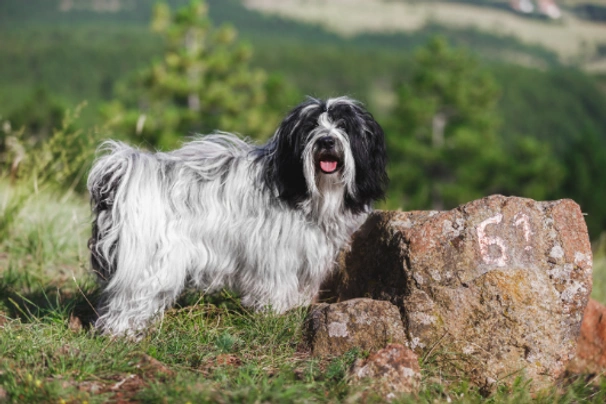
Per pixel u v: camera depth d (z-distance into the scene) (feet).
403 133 121.80
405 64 487.61
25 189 26.63
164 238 17.72
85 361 15.69
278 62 491.31
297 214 18.42
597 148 123.85
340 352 17.31
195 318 18.94
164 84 97.71
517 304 17.06
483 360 16.92
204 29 103.65
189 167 18.44
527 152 125.08
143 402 14.29
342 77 470.80
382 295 18.15
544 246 17.48
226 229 18.30
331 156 17.93
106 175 18.16
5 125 28.76
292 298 18.74
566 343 17.22
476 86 131.34
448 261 17.40
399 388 15.20
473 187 120.16
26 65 495.00
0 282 22.29
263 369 16.37
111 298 18.31
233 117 101.86
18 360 15.70
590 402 16.60
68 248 26.45
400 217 18.39
